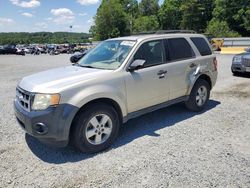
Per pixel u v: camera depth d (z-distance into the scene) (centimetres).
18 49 4581
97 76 429
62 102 385
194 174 356
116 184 339
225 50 3034
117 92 442
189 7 7012
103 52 523
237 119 572
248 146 439
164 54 533
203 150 426
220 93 819
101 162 395
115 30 7319
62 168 380
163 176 353
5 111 659
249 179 343
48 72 479
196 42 615
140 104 489
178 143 454
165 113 620
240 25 5959
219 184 333
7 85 1047
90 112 411
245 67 1055
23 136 496
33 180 351
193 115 604
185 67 565
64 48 4775
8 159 408
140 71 480
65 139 394
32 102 392
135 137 485
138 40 499
